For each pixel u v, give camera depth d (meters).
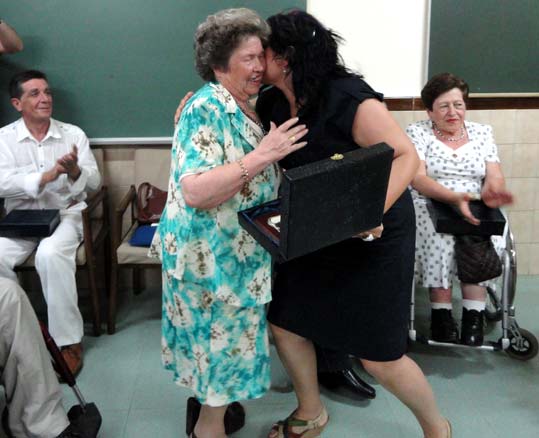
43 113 2.77
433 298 2.59
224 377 1.83
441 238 2.54
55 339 2.58
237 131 1.64
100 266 3.34
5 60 2.97
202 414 1.97
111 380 2.51
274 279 2.00
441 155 2.67
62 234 2.68
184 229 1.68
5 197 2.83
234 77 1.62
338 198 1.43
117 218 2.81
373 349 1.81
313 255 1.81
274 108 1.78
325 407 2.31
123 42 2.99
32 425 1.92
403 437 2.14
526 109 3.16
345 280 1.78
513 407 2.30
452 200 2.45
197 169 1.57
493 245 2.53
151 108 3.10
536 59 3.07
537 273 3.41
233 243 1.70
